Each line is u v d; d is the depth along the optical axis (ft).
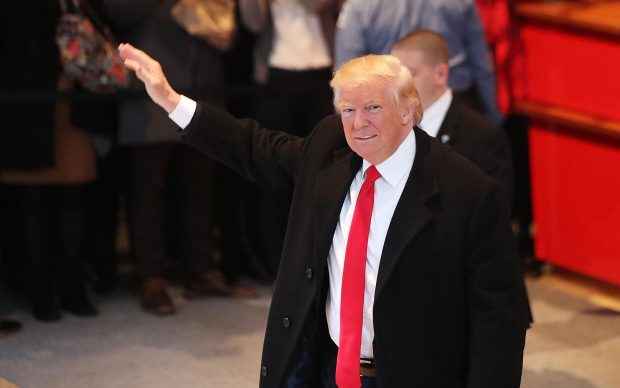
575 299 57.88
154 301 54.80
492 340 28.30
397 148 29.12
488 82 52.26
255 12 53.67
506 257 28.63
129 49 31.45
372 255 29.32
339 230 29.96
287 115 56.08
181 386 46.60
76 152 52.54
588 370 48.93
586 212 58.08
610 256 57.47
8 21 51.01
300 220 30.60
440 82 39.93
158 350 50.47
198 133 31.60
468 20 51.29
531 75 58.44
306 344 30.42
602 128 55.57
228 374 47.93
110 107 54.19
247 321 54.13
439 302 28.78
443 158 29.32
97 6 52.90
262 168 31.89
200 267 57.06
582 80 56.34
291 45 55.11
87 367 48.44
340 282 29.81
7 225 56.59
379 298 28.73
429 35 39.81
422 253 28.63
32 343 50.88
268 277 58.90
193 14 52.90
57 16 51.49
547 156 59.21
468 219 28.55
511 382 28.45
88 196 56.54
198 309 55.52
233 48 55.21
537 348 51.29
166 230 60.54
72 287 54.44
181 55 53.67
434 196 28.71
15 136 51.31
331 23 55.72
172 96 31.53
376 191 29.40
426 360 28.96
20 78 51.55
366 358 30.27
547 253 60.49
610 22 54.19
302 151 31.12
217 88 54.24
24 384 46.57
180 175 56.03
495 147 40.04
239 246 58.75
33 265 53.47
